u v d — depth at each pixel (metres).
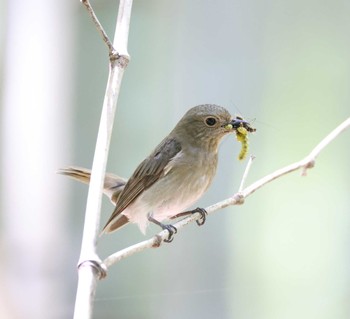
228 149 13.73
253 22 14.07
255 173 13.95
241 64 14.05
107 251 13.48
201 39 13.88
